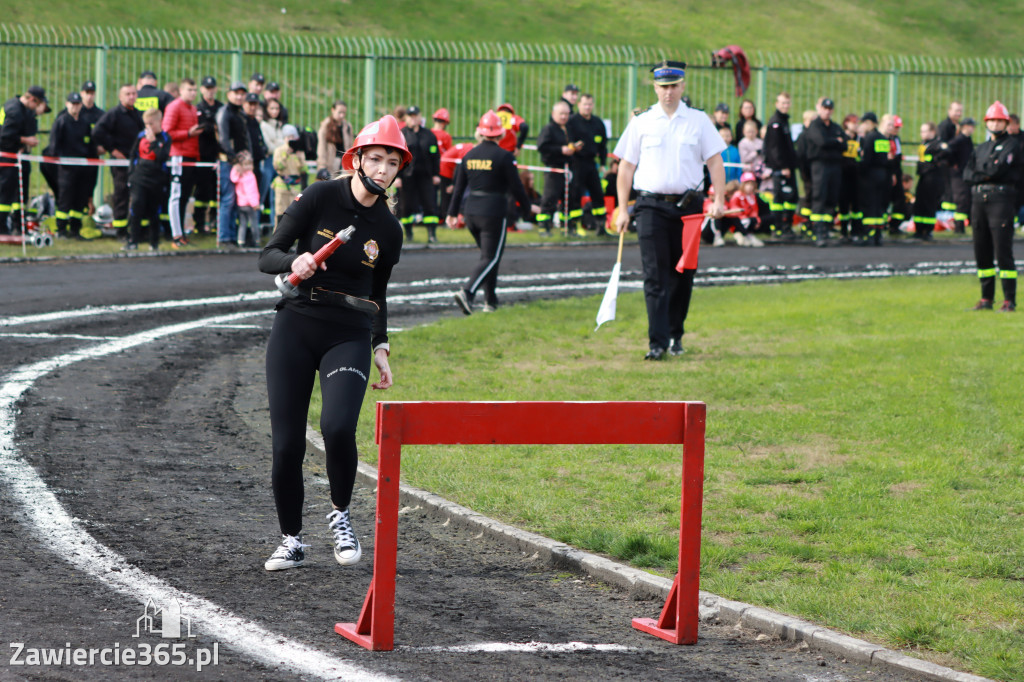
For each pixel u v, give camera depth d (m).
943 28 76.50
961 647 6.73
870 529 8.98
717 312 20.88
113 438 11.68
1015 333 17.98
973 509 9.41
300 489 8.19
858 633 7.02
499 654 6.72
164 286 22.11
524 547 8.79
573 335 18.25
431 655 6.66
